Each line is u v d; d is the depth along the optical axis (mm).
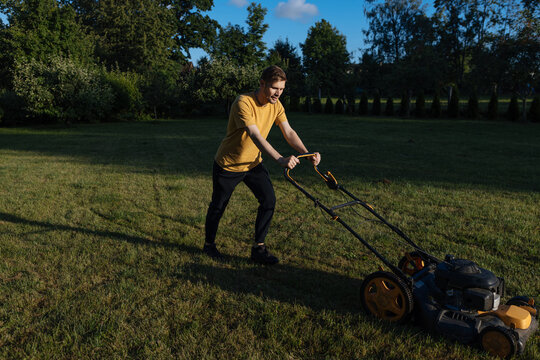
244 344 2689
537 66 26031
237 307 3150
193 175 8844
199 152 12969
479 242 4602
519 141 15805
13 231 4988
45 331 2846
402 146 14227
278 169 9625
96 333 2779
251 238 4797
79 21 40250
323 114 37281
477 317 2615
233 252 4355
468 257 4141
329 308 3152
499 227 5086
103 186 7699
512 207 6020
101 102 27656
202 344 2662
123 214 5711
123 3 39531
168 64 40344
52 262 4035
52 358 2549
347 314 3039
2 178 8461
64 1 44312
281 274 3799
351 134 19078
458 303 2682
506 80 27281
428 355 2557
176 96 35469
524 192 6984
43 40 29656
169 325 2922
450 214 5672
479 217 5531
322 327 2885
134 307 3143
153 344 2660
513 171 9164
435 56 34406
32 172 9203
